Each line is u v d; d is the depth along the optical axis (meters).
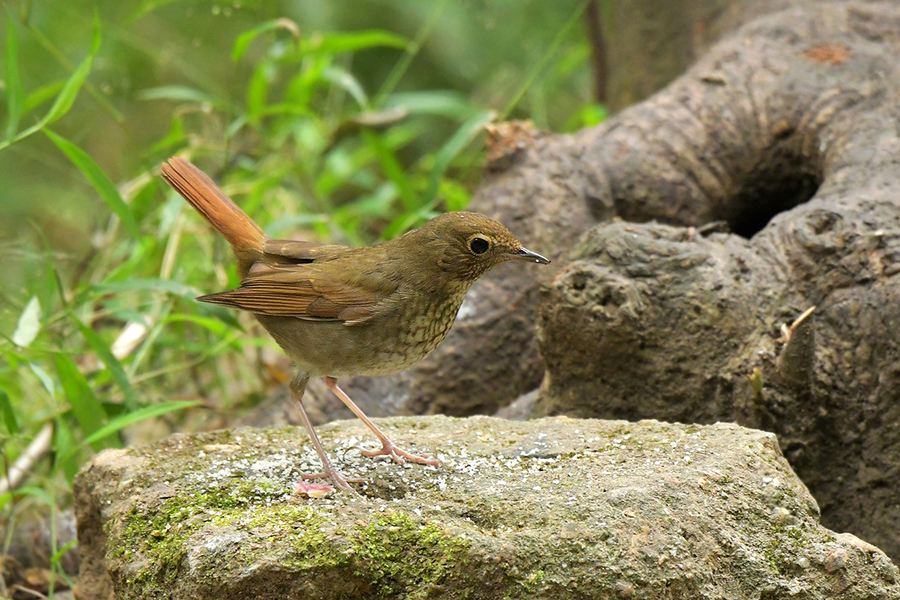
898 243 9.00
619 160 12.28
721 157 12.26
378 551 6.34
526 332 11.68
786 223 9.74
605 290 9.23
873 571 6.71
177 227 13.61
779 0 13.55
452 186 15.11
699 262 9.45
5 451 10.98
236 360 15.23
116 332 14.88
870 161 10.53
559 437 8.16
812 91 11.90
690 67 13.57
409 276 8.29
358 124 15.98
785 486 7.11
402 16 20.48
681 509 6.71
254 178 15.73
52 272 10.82
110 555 7.11
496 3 20.09
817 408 8.80
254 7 15.90
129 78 18.20
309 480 7.52
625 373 9.43
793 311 9.19
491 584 6.18
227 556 6.30
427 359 11.64
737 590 6.55
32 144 17.94
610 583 6.21
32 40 18.03
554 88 20.22
